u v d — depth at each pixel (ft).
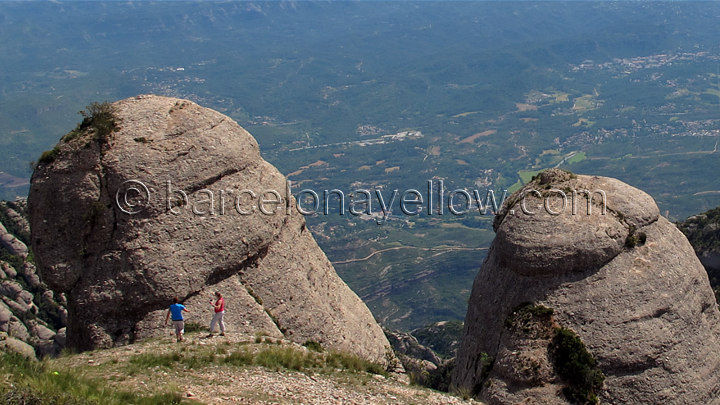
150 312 95.09
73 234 95.71
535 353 93.35
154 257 95.66
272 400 69.82
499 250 103.96
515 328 96.27
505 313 100.12
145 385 70.18
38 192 96.68
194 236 99.04
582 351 92.17
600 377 91.61
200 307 97.55
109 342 93.04
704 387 93.76
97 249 95.61
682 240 104.88
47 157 97.86
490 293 104.63
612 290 95.86
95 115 101.14
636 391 91.66
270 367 80.79
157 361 77.87
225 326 97.45
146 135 100.48
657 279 97.35
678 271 99.45
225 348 86.63
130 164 97.35
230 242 101.65
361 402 74.02
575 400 90.63
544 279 98.37
